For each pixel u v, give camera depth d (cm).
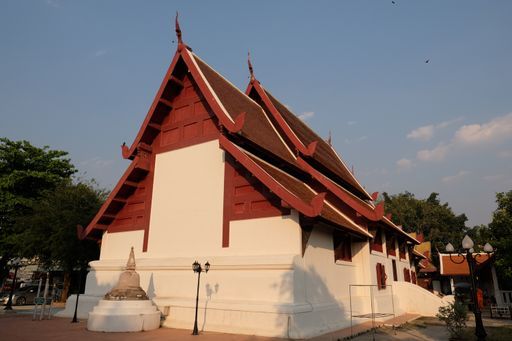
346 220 1850
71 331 1431
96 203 3038
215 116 1833
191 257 1666
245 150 1666
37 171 3556
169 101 2002
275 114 2241
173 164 1912
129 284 1542
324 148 2862
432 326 1786
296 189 1630
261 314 1350
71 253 2734
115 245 2009
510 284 3038
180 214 1798
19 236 2909
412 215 6231
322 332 1423
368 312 1875
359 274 1933
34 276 4578
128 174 1961
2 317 1988
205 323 1473
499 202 2653
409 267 2919
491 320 2219
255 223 1551
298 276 1392
